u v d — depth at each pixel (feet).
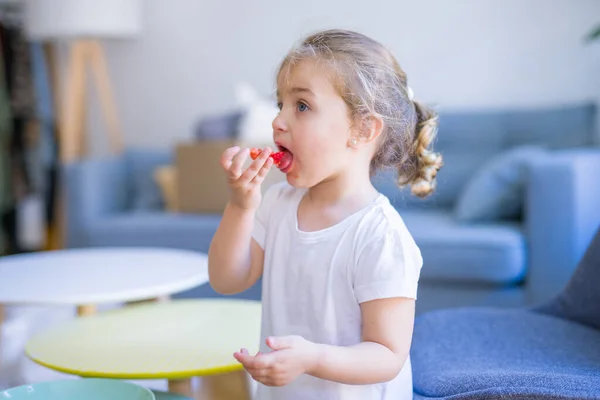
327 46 3.67
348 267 3.55
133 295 6.02
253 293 9.52
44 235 14.88
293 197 3.93
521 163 8.71
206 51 13.20
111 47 13.69
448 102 11.71
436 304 8.42
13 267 7.16
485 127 10.61
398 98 3.81
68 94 13.06
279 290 3.75
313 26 12.42
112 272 6.80
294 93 3.65
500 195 8.75
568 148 10.03
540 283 8.02
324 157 3.62
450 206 10.55
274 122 3.68
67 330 5.22
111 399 3.70
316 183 3.67
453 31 11.62
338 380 3.31
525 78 11.35
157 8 13.38
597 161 8.09
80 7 12.07
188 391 4.91
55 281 6.47
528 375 3.84
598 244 5.18
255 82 12.96
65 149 13.05
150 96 13.58
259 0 12.78
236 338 4.94
